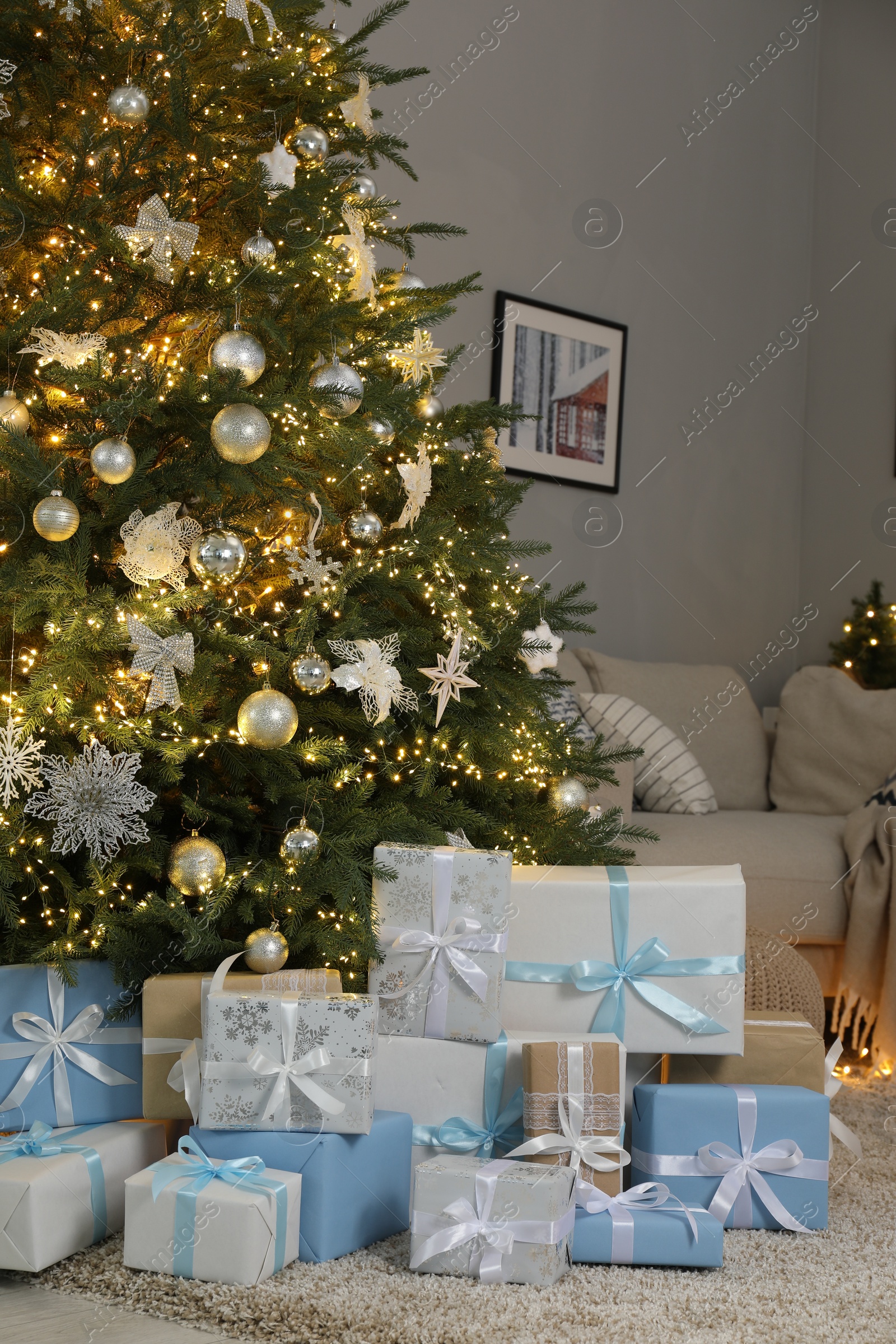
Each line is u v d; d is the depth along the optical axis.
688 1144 1.51
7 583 1.42
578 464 3.81
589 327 3.84
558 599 2.17
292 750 1.63
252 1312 1.23
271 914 1.62
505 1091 1.53
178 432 1.56
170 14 1.59
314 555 1.62
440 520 1.83
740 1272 1.39
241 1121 1.39
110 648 1.52
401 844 1.61
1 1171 1.33
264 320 1.53
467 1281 1.33
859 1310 1.28
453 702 1.91
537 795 2.16
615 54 3.93
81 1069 1.52
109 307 1.61
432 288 2.07
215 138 1.70
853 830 2.77
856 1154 1.63
